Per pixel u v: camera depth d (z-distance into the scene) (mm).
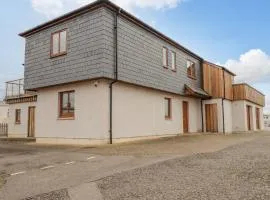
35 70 16547
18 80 22297
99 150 11453
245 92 24938
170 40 18797
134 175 6629
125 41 14883
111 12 14172
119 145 13062
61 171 7484
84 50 14141
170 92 19031
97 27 13758
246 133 22891
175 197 4879
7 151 12273
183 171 6906
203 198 4770
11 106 22859
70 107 15242
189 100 21984
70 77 14594
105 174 6902
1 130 25062
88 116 14258
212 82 23266
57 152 11312
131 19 15234
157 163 8008
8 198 5238
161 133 18094
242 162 7887
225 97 23203
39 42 16547
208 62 23594
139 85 15906
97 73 13477
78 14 14516
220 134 21031
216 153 9805
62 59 15117
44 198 5121
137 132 15930
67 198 5078
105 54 13523
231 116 25062
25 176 7004
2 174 7301
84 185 5926
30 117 21188
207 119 23375
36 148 13250
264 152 9914
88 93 14367
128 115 15336
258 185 5480
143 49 16297
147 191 5312
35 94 20281
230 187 5387
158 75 17547
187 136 18250
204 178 6148
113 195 5164
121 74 14352
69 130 15023
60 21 15312
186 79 21156
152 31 17000
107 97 14023
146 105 16922
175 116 19906
